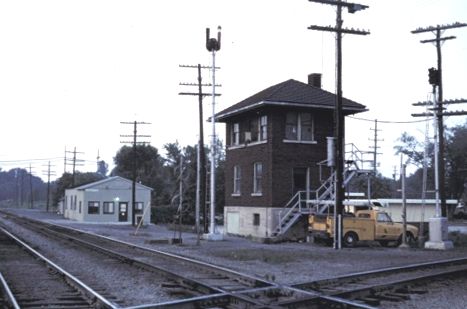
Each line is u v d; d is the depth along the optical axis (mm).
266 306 9953
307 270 16953
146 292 12320
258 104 34719
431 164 84000
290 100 34594
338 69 27641
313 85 40375
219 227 55219
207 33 33781
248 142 37469
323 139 36219
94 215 68688
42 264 18031
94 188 68812
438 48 31406
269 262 19250
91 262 18703
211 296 10750
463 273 15438
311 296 10781
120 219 69750
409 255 22672
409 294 12172
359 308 9750
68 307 10422
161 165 101750
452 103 29797
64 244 27203
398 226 30172
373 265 18500
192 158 91312
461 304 11086
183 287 12898
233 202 39719
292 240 33031
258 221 36250
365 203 32562
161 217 72688
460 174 80375
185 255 21734
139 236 36812
